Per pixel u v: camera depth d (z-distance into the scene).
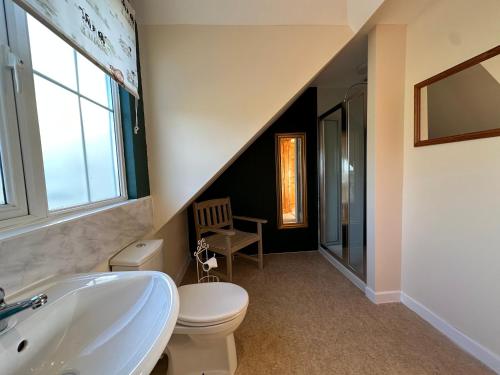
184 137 1.72
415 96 1.62
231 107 1.72
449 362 1.30
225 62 1.70
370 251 1.90
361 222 2.18
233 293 1.31
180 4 1.58
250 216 3.04
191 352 1.24
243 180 3.01
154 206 1.74
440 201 1.50
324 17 1.69
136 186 1.53
